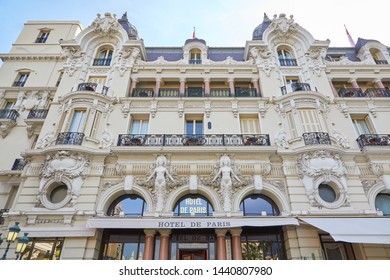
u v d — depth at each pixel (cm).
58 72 2034
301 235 1110
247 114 1532
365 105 1554
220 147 1298
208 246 1166
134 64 1739
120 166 1289
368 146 1306
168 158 1308
